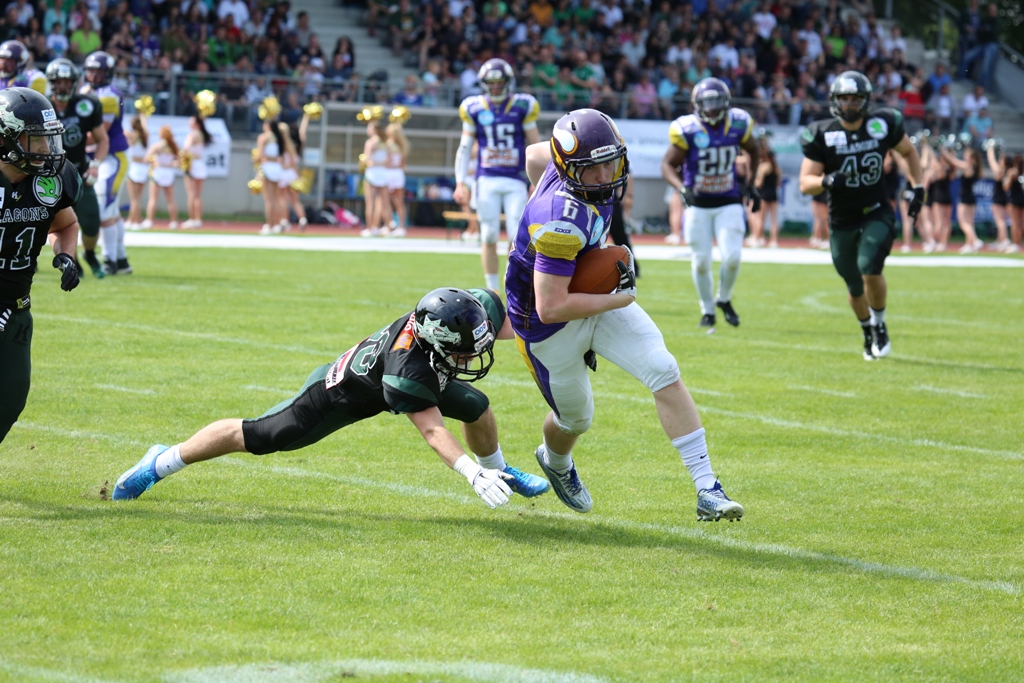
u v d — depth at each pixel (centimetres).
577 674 1171
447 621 1304
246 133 8162
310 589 1382
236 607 1317
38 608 1291
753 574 1490
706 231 3578
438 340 1509
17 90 1514
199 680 1130
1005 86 10862
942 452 2184
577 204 1527
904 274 5997
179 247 5841
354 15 9725
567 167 1505
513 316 1627
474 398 1653
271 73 8388
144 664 1163
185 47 8188
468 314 1507
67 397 2366
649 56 9381
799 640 1278
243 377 2622
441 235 7756
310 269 5056
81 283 4100
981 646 1270
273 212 7225
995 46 10756
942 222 7750
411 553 1529
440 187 8394
